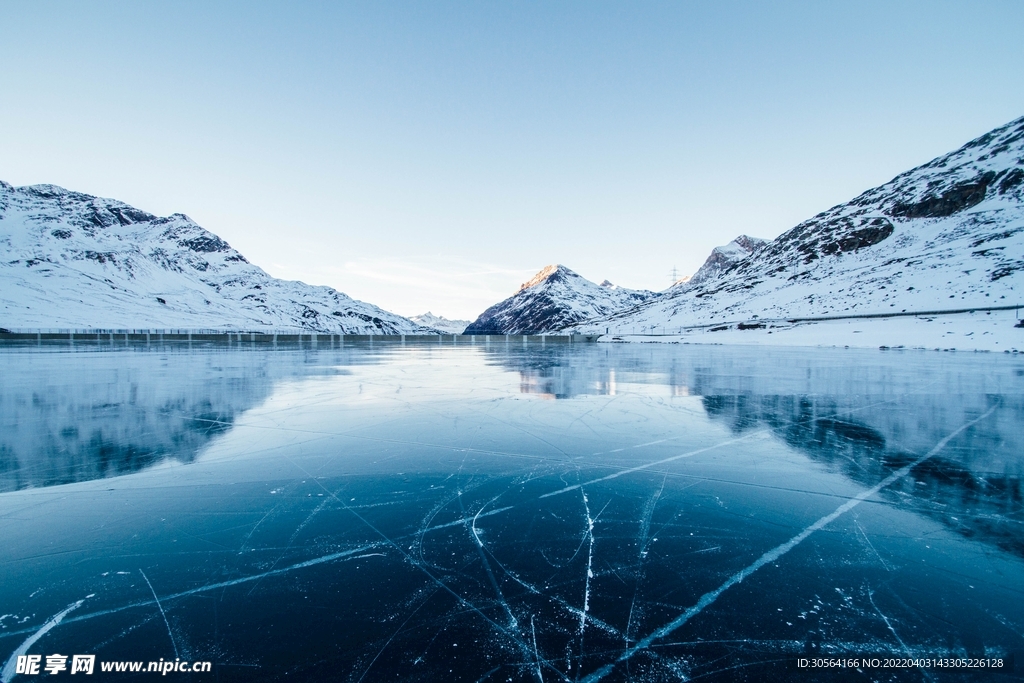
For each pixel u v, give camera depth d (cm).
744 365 2222
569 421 858
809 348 4328
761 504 465
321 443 695
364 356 3045
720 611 291
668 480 535
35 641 264
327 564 348
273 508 453
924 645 260
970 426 816
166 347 4350
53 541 380
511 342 6862
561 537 393
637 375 1705
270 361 2478
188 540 385
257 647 259
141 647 259
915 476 547
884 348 4191
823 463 599
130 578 328
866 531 404
